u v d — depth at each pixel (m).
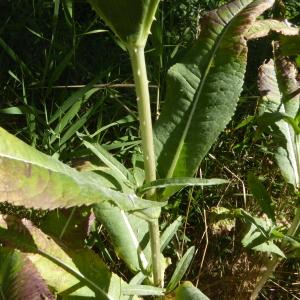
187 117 0.67
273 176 0.99
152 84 1.08
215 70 0.68
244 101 1.05
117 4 0.53
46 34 1.20
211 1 1.22
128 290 0.67
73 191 0.49
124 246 0.73
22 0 1.24
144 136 0.60
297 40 0.78
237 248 0.91
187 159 0.66
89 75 1.13
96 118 1.06
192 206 0.95
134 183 0.64
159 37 0.98
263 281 0.85
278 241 0.83
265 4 0.70
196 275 0.91
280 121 0.82
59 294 0.66
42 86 1.06
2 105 1.08
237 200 0.98
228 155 1.02
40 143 0.99
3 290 0.58
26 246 0.66
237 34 0.69
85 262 0.68
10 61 1.15
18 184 0.48
